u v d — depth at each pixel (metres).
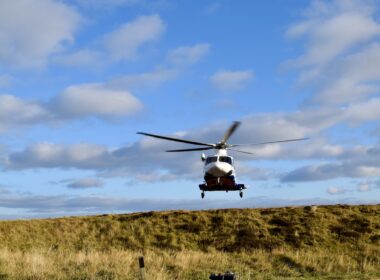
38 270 19.89
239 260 24.92
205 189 31.08
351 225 33.94
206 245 33.16
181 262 23.27
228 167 30.34
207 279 20.12
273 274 22.22
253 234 33.72
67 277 19.48
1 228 35.81
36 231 35.94
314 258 25.19
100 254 25.12
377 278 21.12
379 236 32.03
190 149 32.34
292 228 33.97
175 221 37.06
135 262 23.44
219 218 36.75
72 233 36.03
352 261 25.73
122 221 37.94
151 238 34.75
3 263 21.31
